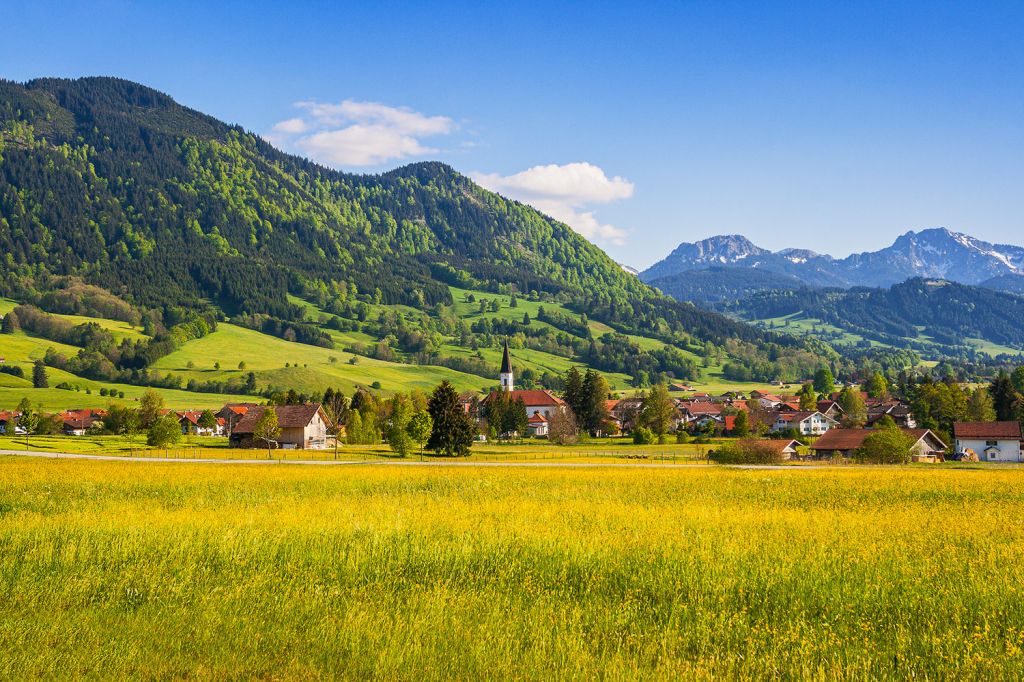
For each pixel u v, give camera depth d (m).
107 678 12.73
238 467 67.06
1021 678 13.23
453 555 20.61
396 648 13.75
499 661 13.37
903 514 31.42
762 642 14.45
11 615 15.47
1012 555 21.70
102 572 18.91
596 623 15.45
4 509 32.78
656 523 26.67
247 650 13.97
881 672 13.30
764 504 38.59
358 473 59.47
